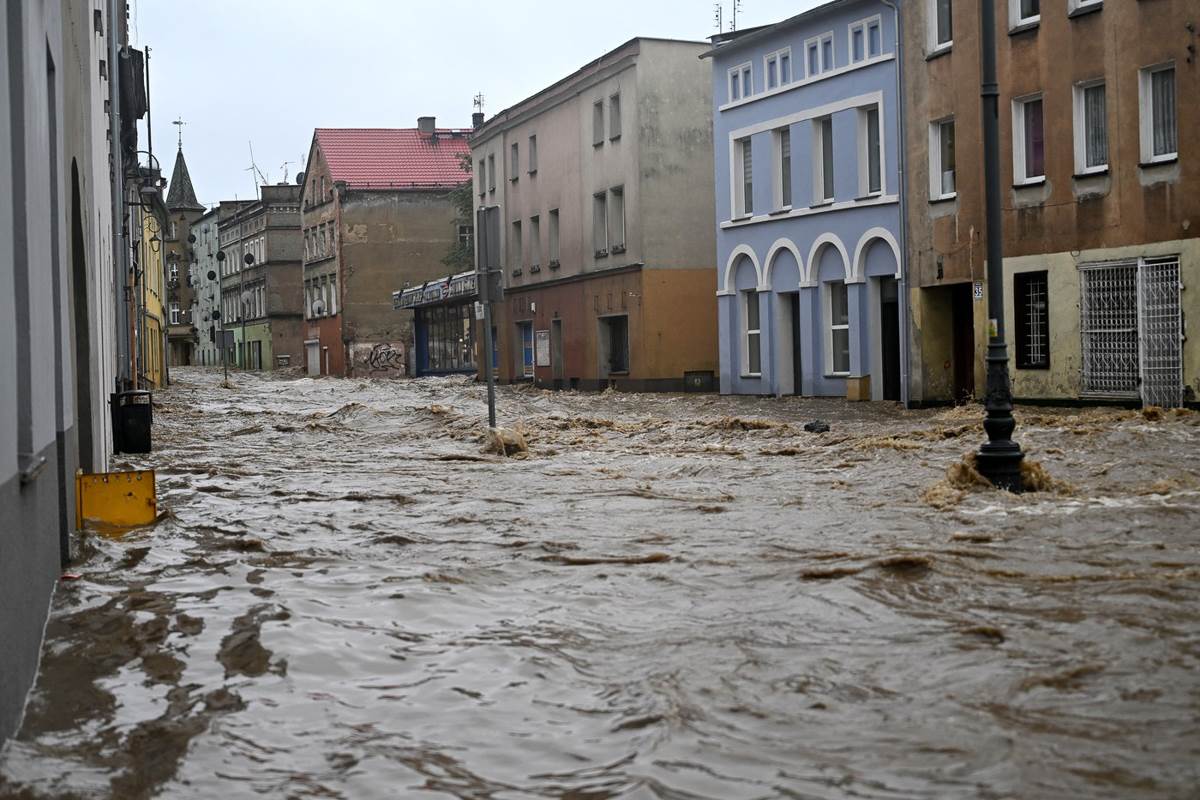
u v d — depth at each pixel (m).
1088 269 26.84
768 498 12.95
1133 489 12.37
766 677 5.66
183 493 14.80
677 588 8.00
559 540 10.34
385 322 83.88
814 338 37.09
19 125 6.58
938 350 32.22
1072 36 27.05
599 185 49.12
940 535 9.86
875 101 33.84
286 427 28.06
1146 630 6.27
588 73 49.06
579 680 5.76
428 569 8.98
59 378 9.32
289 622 7.09
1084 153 27.17
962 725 4.82
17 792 4.36
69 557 9.41
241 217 109.50
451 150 87.12
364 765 4.62
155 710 5.44
